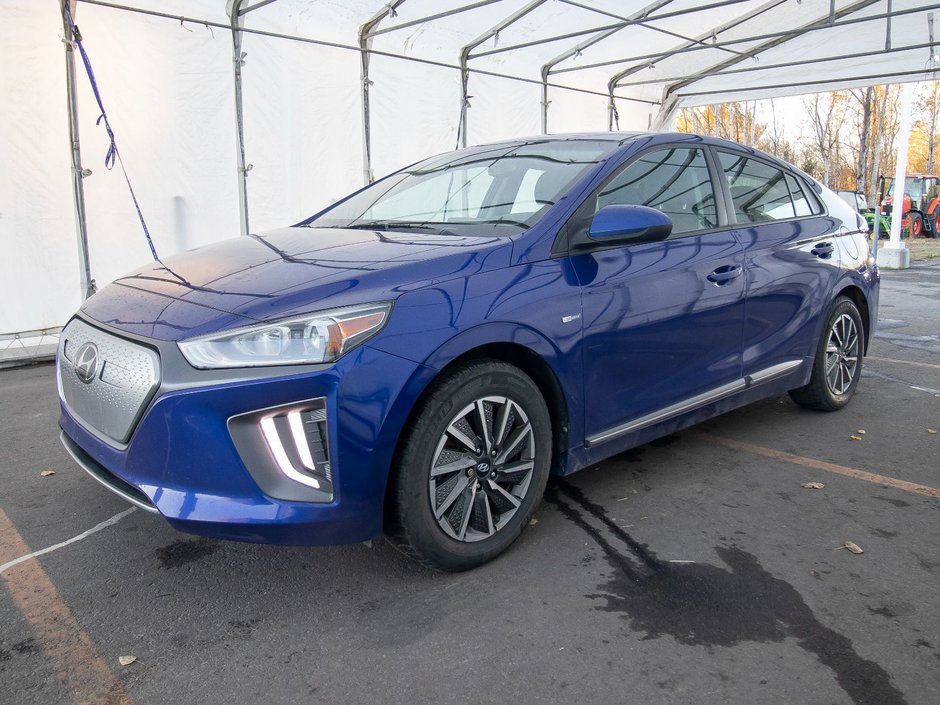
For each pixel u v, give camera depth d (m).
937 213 22.55
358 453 2.22
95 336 2.49
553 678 2.03
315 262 2.62
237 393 2.14
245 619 2.32
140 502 2.28
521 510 2.71
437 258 2.55
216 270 2.68
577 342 2.77
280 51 7.45
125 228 6.65
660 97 12.62
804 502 3.20
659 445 3.94
